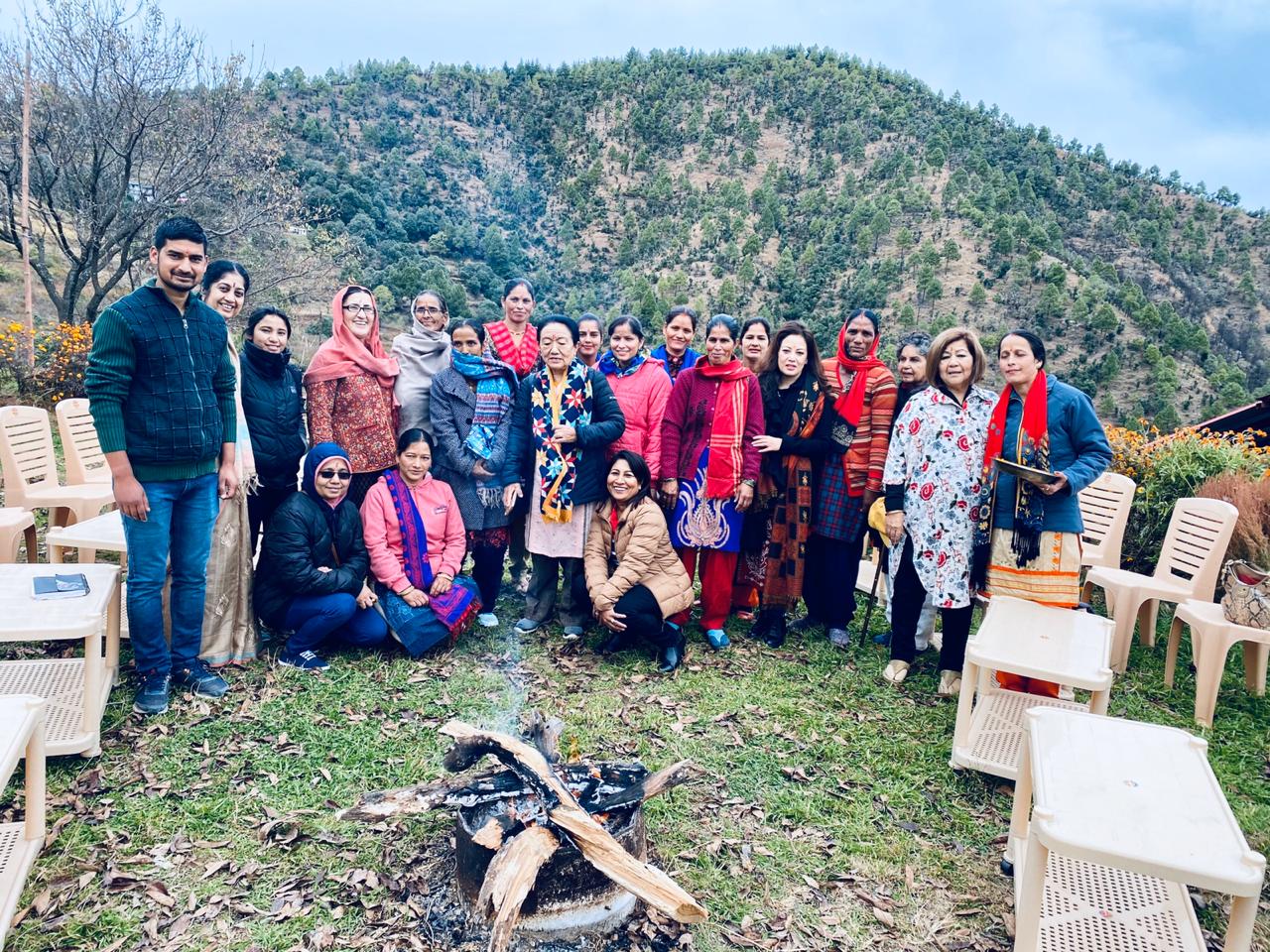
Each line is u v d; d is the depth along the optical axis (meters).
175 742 3.11
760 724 3.51
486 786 2.40
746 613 4.81
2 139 11.80
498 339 4.57
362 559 3.91
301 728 3.27
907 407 3.83
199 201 13.85
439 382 4.09
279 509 3.71
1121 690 4.03
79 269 12.42
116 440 3.03
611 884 2.26
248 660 3.81
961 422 3.67
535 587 4.41
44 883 2.36
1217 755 3.45
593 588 3.99
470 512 4.14
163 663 3.33
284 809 2.76
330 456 3.79
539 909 2.17
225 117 13.35
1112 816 1.94
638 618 3.91
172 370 3.12
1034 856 1.99
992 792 3.05
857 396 4.18
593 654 4.16
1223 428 10.52
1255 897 1.73
